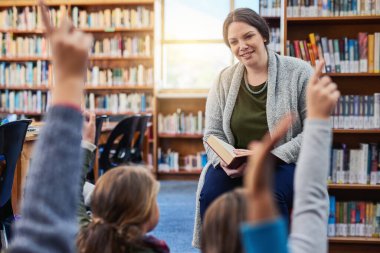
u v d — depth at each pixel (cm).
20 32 775
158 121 766
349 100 390
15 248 65
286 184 230
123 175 129
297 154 239
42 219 65
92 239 123
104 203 126
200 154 762
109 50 763
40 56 771
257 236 58
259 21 249
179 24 804
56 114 69
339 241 391
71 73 70
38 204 66
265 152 61
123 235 123
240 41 248
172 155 761
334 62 393
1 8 783
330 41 393
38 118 791
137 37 778
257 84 253
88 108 764
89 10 785
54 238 65
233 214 91
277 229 58
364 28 403
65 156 68
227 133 257
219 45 802
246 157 225
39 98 773
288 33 407
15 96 778
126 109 766
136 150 570
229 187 240
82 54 71
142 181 129
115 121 685
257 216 59
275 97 248
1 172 314
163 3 803
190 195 638
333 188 400
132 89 785
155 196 131
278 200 226
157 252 127
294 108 247
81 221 148
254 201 59
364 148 389
